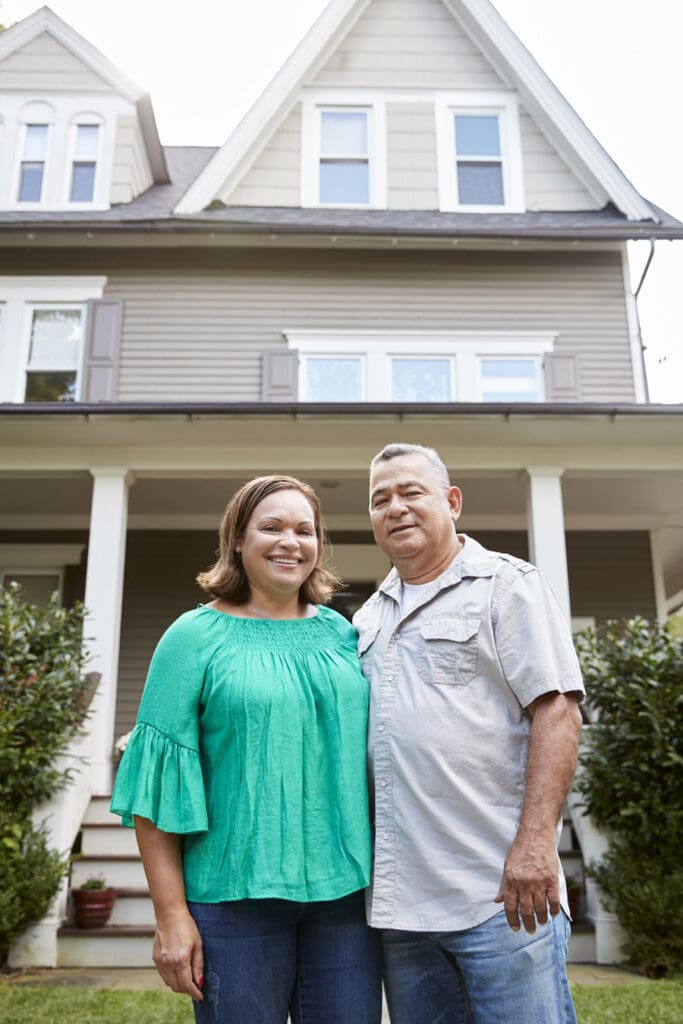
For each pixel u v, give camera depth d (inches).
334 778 78.7
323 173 406.3
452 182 403.9
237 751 77.0
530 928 70.5
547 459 263.7
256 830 74.1
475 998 73.6
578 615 342.0
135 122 417.4
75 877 211.6
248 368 365.4
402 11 420.8
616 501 319.9
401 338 369.4
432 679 80.1
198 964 73.5
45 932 190.9
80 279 373.1
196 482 296.2
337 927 77.5
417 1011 77.7
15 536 348.2
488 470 265.9
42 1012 147.2
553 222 382.9
